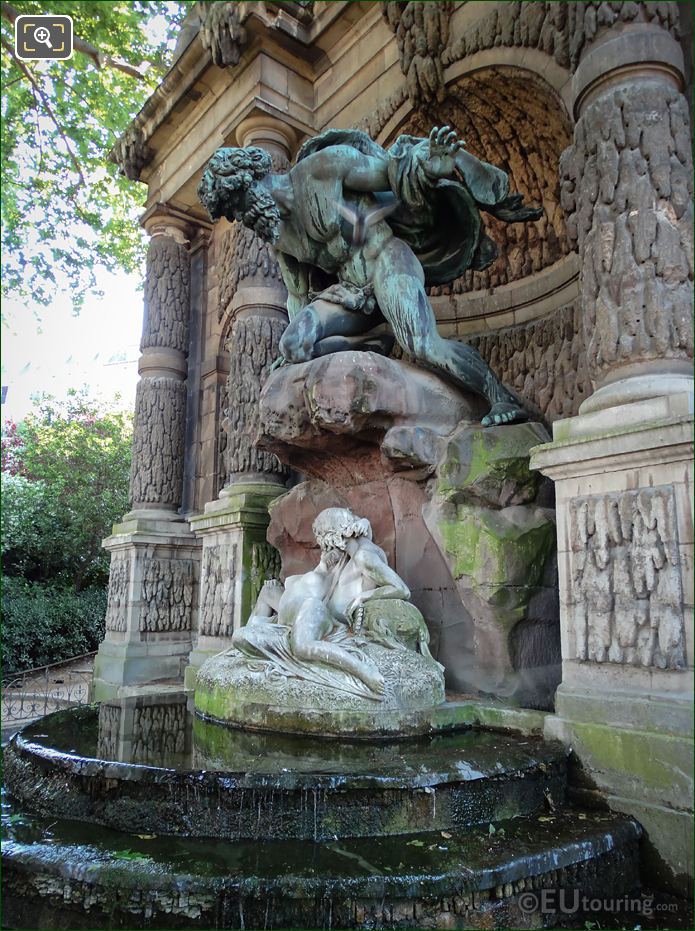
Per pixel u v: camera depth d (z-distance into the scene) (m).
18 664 12.91
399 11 6.91
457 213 5.82
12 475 15.52
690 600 3.63
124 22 8.51
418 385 5.58
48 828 3.39
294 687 4.27
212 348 10.24
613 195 4.36
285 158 8.30
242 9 7.79
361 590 4.96
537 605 5.04
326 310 5.92
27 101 8.67
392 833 3.23
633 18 4.52
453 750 3.86
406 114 7.29
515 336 7.29
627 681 3.84
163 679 9.17
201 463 10.11
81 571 15.47
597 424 4.15
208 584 7.93
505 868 2.90
